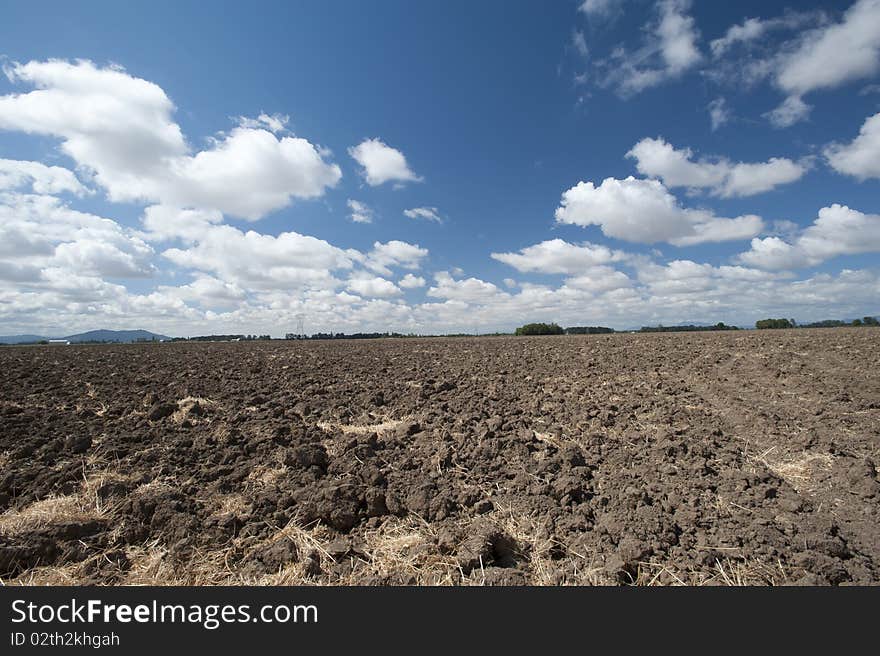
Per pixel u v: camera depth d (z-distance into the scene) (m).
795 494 4.92
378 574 3.77
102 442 6.20
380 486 5.20
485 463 5.86
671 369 13.14
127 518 4.39
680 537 4.14
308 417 7.82
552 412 8.37
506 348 22.64
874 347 16.53
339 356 19.09
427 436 6.84
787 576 3.62
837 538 4.00
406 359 17.39
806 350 16.20
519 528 4.42
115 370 13.01
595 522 4.49
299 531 4.35
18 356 18.48
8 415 7.35
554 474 5.57
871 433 6.77
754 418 7.77
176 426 7.03
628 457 6.05
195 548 4.02
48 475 5.05
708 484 5.12
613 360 15.50
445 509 4.68
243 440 6.47
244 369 13.70
